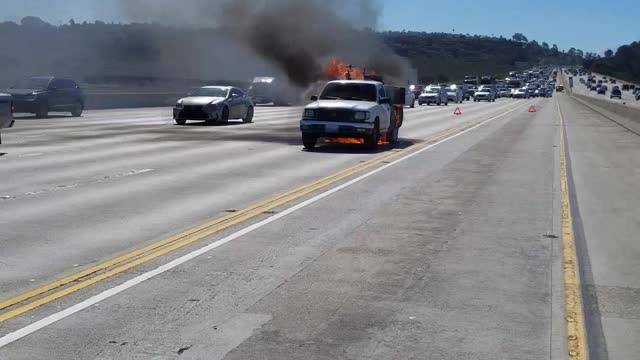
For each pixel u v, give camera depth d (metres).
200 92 32.50
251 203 11.98
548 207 12.14
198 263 8.11
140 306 6.61
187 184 14.00
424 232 9.96
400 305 6.75
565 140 26.55
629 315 6.59
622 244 9.52
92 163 16.92
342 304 6.75
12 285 7.22
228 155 19.20
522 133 29.91
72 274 7.62
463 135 28.31
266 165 17.20
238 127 30.03
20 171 15.35
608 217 11.47
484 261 8.44
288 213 11.15
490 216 11.23
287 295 6.99
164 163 17.19
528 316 6.50
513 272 7.97
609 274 8.01
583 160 19.94
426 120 40.09
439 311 6.60
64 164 16.66
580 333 6.08
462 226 10.44
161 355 5.47
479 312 6.59
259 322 6.22
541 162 18.98
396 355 5.54
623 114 37.47
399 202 12.31
